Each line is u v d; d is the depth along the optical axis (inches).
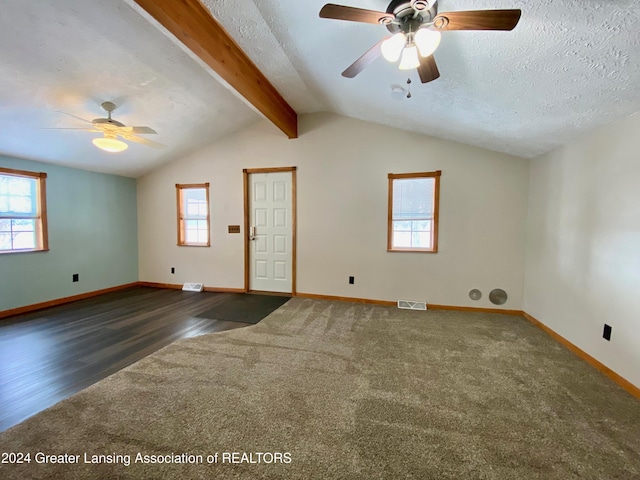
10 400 76.0
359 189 168.4
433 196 158.1
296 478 52.8
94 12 82.7
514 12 52.0
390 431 65.1
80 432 64.1
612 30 55.4
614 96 75.9
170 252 208.4
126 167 191.9
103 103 122.7
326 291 177.5
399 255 163.3
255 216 190.5
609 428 66.7
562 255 116.0
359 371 91.5
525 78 79.0
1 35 82.4
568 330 111.0
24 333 122.3
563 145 116.8
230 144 191.0
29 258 154.2
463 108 110.3
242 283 194.9
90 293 184.4
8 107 111.5
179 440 62.0
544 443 61.9
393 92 112.8
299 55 107.7
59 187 167.8
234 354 102.8
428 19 61.2
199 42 86.0
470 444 61.4
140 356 101.4
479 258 151.9
